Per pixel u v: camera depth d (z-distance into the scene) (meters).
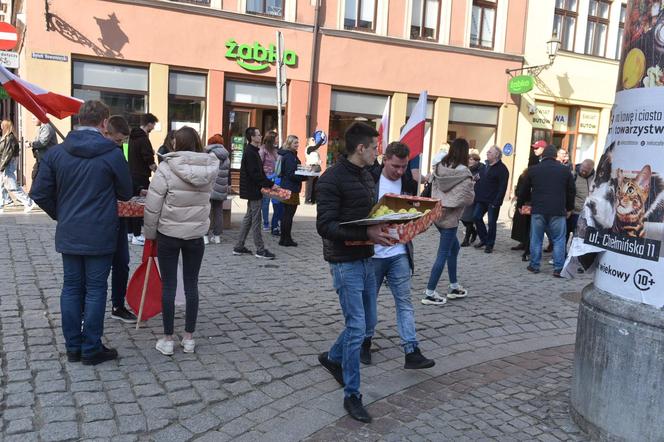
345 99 16.59
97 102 4.10
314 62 15.84
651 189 3.16
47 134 9.66
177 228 4.23
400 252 4.35
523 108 18.89
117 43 13.70
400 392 4.07
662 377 3.12
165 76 14.24
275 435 3.42
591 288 3.61
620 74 3.43
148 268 4.78
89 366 4.20
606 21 20.03
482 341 5.28
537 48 18.80
